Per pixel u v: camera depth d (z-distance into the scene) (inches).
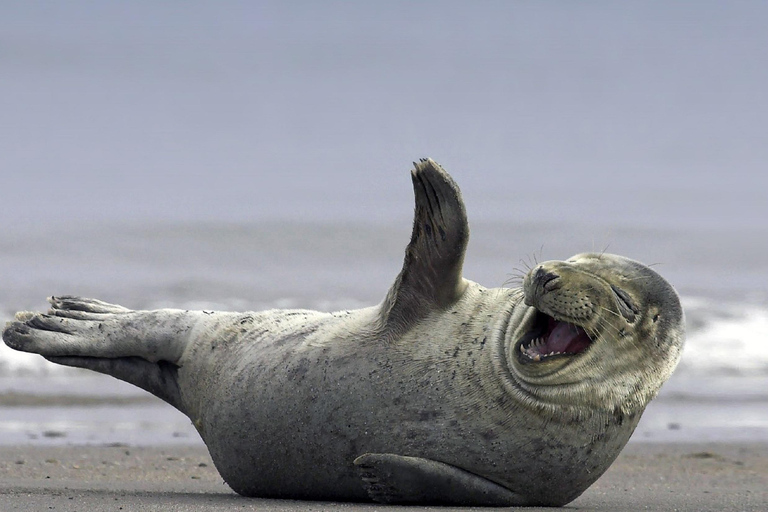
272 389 1004.6
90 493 1061.1
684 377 2341.3
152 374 1160.2
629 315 960.9
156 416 1855.3
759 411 2033.7
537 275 938.1
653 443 1722.4
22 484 1154.7
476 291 1015.6
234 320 1107.3
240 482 1052.5
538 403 936.3
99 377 2148.1
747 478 1408.7
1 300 2871.6
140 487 1186.0
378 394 962.7
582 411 942.4
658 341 976.3
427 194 957.8
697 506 1091.3
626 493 1217.4
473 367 954.7
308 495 1021.2
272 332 1064.2
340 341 999.0
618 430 964.0
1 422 1745.8
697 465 1517.0
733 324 2755.9
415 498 962.7
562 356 936.9
